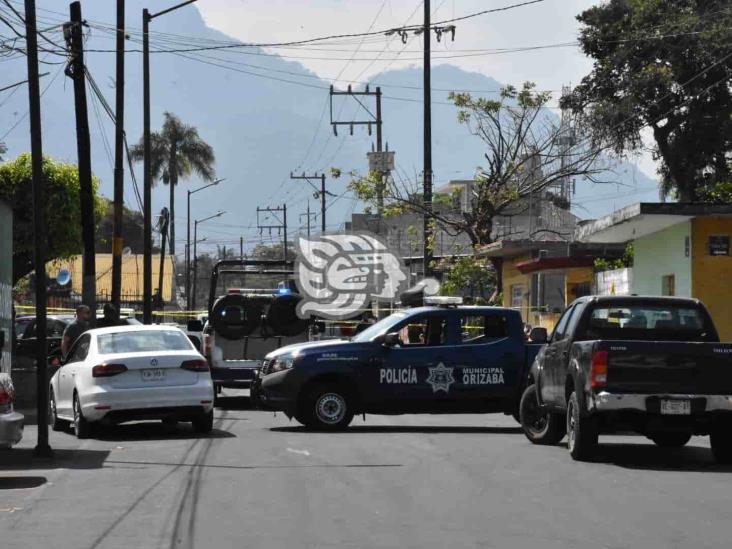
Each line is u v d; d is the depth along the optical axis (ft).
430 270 209.97
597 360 64.69
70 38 129.08
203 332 124.57
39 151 74.74
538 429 78.48
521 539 43.62
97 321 138.41
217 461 67.77
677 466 65.67
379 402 89.45
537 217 282.15
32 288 285.43
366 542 43.09
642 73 221.46
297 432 87.76
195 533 44.91
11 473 63.05
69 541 43.60
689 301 72.95
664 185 236.43
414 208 212.23
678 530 45.47
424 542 43.09
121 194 152.46
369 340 91.20
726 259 126.31
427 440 80.28
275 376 89.35
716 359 64.80
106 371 82.23
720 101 223.71
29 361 138.00
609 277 161.68
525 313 190.70
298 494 54.54
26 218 183.01
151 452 73.20
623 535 44.42
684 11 223.92
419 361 89.97
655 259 141.18
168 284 366.02
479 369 90.68
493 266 214.90
